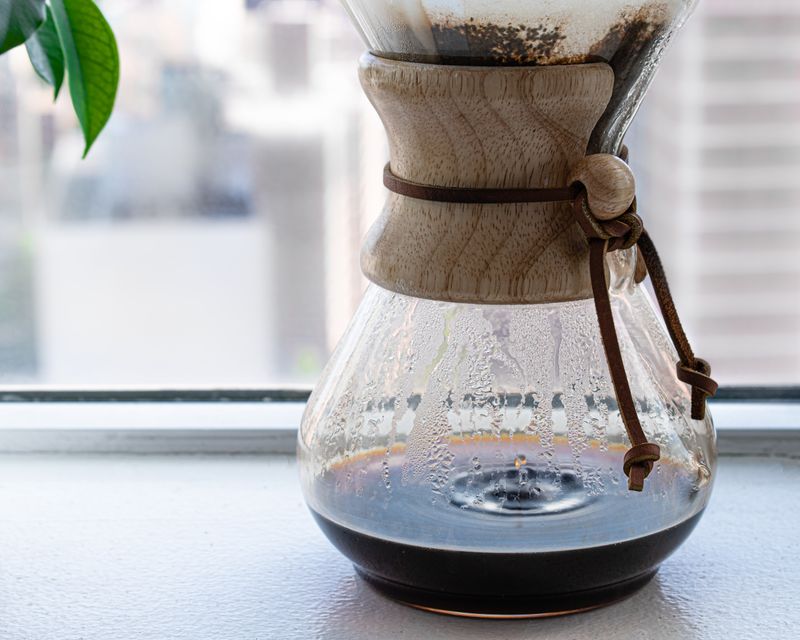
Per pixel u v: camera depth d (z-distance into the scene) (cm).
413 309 63
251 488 76
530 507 61
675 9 60
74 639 64
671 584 67
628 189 59
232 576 68
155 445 80
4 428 80
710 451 65
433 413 63
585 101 59
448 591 62
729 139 193
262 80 188
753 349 207
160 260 258
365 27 62
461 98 59
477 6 59
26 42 67
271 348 244
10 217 234
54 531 72
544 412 63
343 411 64
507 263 60
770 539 70
